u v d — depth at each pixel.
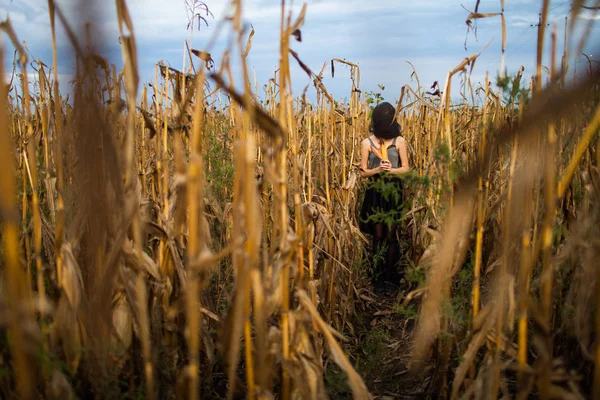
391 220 2.48
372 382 3.00
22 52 1.75
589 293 1.84
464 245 2.06
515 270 2.17
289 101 1.95
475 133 3.54
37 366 1.67
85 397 1.95
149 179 3.06
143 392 2.00
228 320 1.70
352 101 4.42
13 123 3.10
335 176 4.49
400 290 4.44
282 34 1.58
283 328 1.69
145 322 1.68
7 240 1.18
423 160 5.25
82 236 1.89
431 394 2.48
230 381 1.45
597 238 1.69
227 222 3.33
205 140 3.50
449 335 2.23
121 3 1.49
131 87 1.58
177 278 2.33
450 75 2.32
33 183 1.82
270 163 1.58
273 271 1.79
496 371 1.83
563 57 1.76
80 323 1.81
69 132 1.79
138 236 1.69
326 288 3.44
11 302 1.21
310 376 1.76
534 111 1.49
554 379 1.74
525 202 1.70
